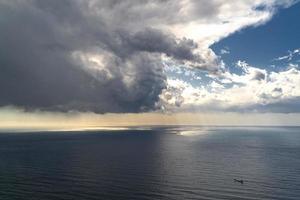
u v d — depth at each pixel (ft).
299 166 467.52
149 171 422.41
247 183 351.25
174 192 314.55
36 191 314.96
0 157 579.48
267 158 556.51
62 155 608.19
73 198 291.79
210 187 331.98
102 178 376.07
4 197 293.02
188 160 530.27
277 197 297.33
